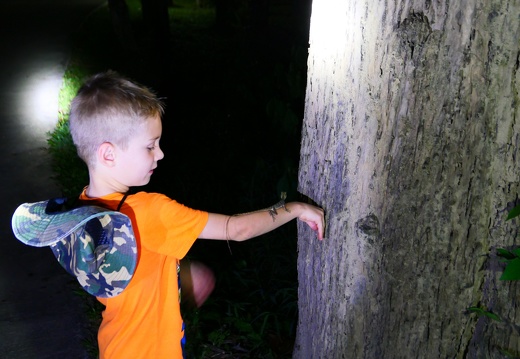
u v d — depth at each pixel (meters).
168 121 8.52
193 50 13.56
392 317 2.13
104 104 1.72
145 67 11.56
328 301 2.29
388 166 1.97
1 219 5.34
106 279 1.71
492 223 1.97
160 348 1.90
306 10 13.36
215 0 15.42
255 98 9.16
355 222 2.10
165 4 9.82
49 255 4.59
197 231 1.84
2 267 4.45
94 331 3.69
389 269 2.08
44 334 3.65
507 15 1.76
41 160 6.65
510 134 1.88
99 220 1.68
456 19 1.78
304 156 2.30
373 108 1.94
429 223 1.98
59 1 17.73
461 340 2.12
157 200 1.83
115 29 12.44
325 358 2.37
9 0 17.33
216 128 8.23
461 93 1.84
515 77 1.82
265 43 11.66
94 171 1.82
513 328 2.04
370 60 1.91
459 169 1.91
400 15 1.82
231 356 3.41
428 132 1.89
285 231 4.90
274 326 3.71
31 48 12.19
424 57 1.83
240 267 4.45
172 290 1.92
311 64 2.20
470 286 2.05
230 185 6.29
